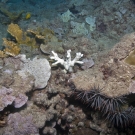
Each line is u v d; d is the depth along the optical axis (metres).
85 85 0.76
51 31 1.29
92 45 1.06
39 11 1.87
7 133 0.67
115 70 0.80
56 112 0.80
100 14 1.64
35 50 1.04
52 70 0.92
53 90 0.83
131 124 0.80
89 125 0.86
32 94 0.82
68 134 0.88
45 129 0.78
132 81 0.77
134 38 0.80
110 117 0.79
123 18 1.58
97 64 0.90
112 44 1.25
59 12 1.86
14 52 1.00
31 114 0.74
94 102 0.73
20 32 1.13
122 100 0.73
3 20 1.50
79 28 1.46
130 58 0.79
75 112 0.87
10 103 0.68
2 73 0.78
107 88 0.75
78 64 0.95
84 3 1.82
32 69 0.86
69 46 1.02
